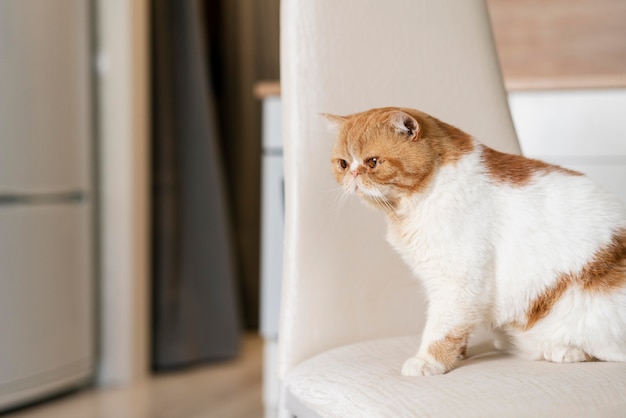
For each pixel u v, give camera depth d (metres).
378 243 1.02
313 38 1.03
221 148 3.42
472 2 1.11
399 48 1.06
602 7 2.54
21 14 2.15
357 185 0.93
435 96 1.08
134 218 2.56
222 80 3.42
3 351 2.12
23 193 2.18
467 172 0.92
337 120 0.97
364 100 1.04
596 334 0.89
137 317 2.59
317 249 1.00
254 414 2.18
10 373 2.14
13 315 2.14
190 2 2.67
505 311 0.92
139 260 2.59
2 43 2.10
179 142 2.72
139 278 2.59
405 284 1.03
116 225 2.53
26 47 2.17
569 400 0.78
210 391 2.44
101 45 2.51
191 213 2.74
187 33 2.68
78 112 2.40
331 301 1.00
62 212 2.32
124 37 2.50
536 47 2.60
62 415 2.16
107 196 2.52
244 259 3.42
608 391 0.80
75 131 2.39
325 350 1.00
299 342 0.99
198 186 2.75
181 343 2.70
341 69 1.04
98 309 2.55
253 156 3.40
